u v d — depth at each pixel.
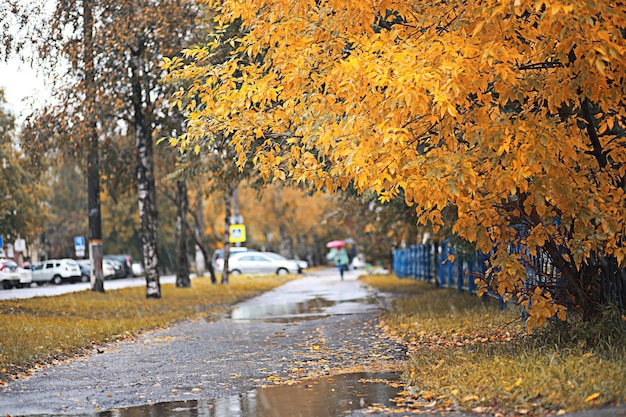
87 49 33.31
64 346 18.58
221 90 14.17
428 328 20.14
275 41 13.54
